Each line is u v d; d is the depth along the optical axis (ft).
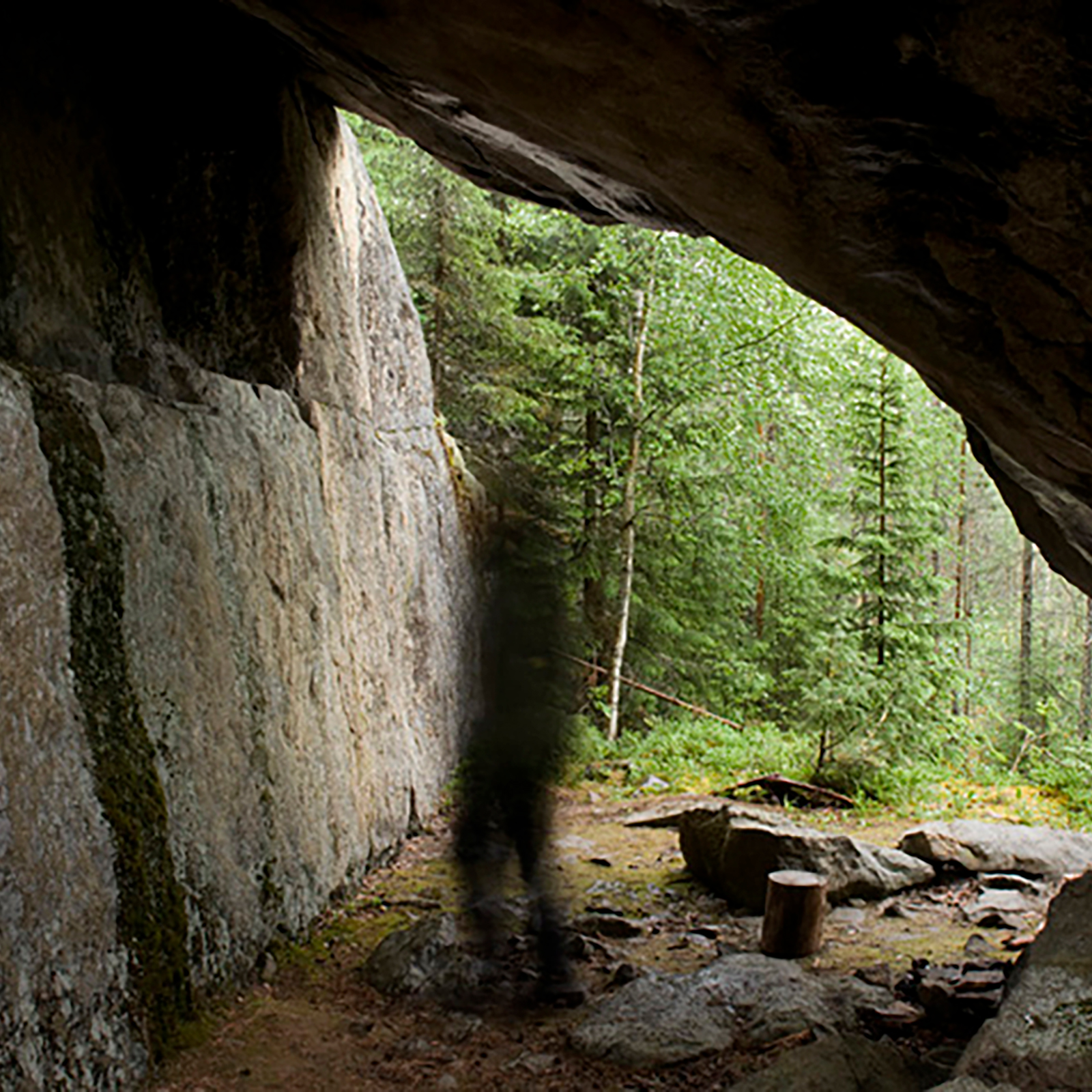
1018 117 10.35
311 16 14.60
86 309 15.58
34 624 12.05
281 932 17.30
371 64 15.76
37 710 11.82
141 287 17.25
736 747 39.11
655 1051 13.98
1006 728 49.52
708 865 23.49
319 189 22.52
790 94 11.53
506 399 43.80
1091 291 11.44
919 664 35.63
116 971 12.37
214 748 15.87
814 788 32.50
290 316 21.18
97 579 13.52
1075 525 16.20
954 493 52.01
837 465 56.59
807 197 12.98
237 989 15.44
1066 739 44.93
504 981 16.90
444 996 16.16
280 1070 13.23
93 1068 11.54
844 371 47.16
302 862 18.56
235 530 17.75
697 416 44.88
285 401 20.75
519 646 18.37
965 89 10.43
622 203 18.62
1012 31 9.57
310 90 21.63
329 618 21.61
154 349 17.26
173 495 15.78
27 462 12.41
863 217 12.76
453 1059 13.96
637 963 18.56
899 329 14.12
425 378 33.42
